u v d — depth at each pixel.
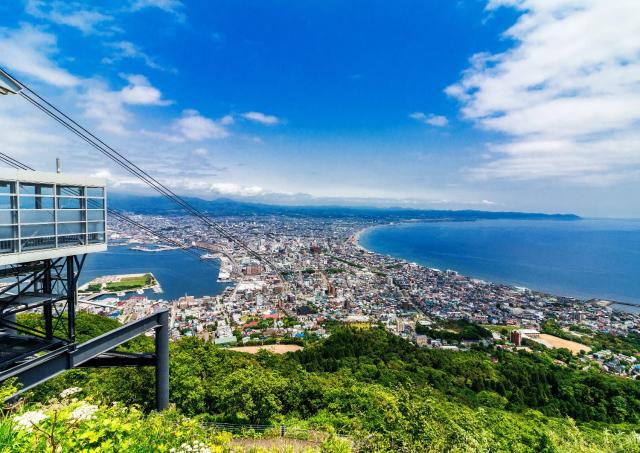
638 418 40.97
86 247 14.98
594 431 27.00
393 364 50.84
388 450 12.25
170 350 30.09
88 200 15.17
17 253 12.40
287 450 13.89
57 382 20.55
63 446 5.42
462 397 40.25
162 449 6.64
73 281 14.64
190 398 20.86
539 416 32.03
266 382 24.39
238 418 21.17
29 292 13.99
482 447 13.71
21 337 14.02
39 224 13.13
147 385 21.17
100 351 15.16
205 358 30.27
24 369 12.68
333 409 23.08
